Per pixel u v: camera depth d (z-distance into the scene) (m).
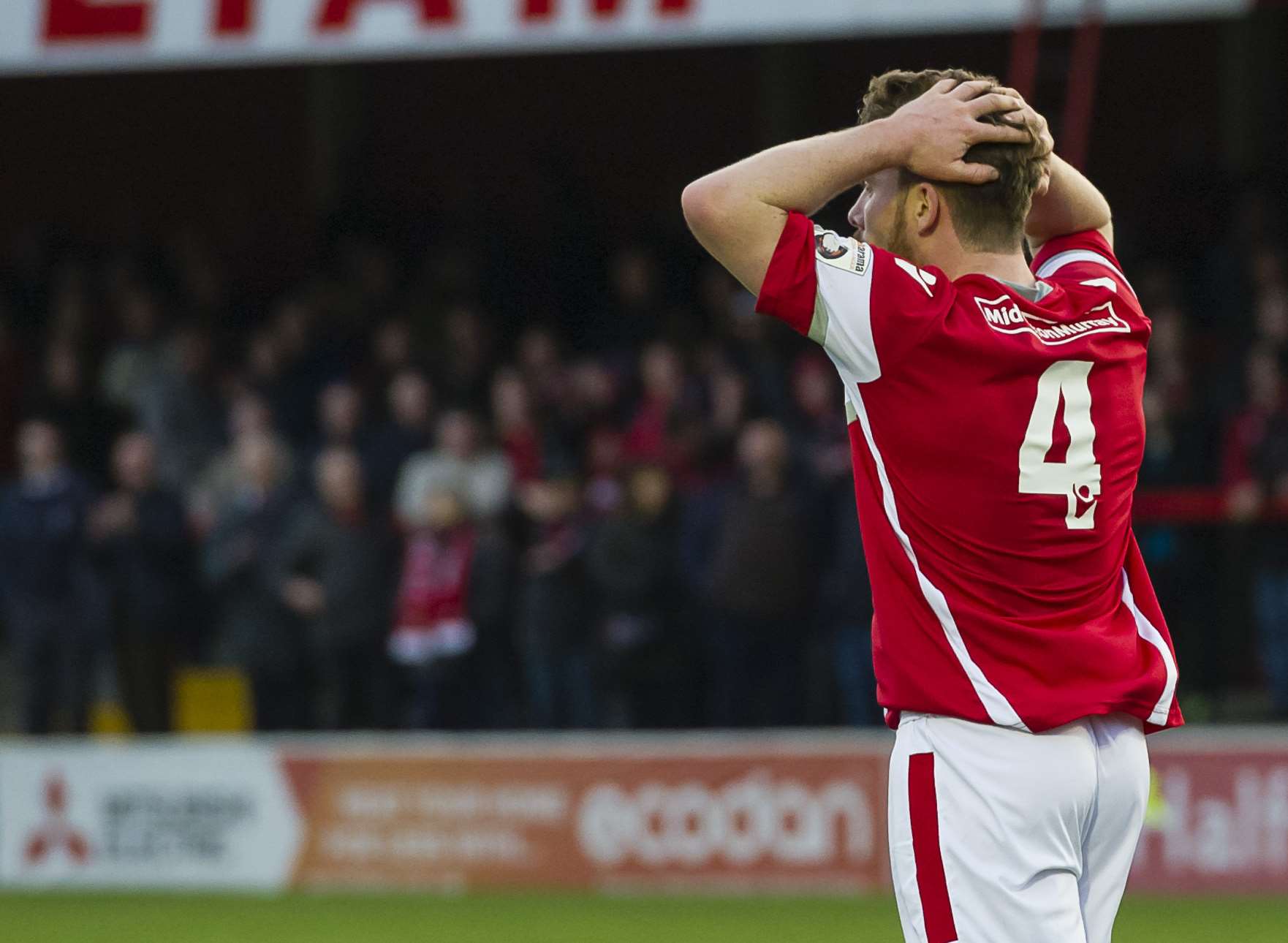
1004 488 8.58
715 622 31.45
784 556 30.91
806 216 8.87
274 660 33.38
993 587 8.65
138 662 34.50
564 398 38.06
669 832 28.61
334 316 42.53
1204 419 31.42
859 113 9.45
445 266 44.59
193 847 30.30
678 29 32.16
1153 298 37.16
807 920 25.27
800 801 28.16
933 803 8.70
